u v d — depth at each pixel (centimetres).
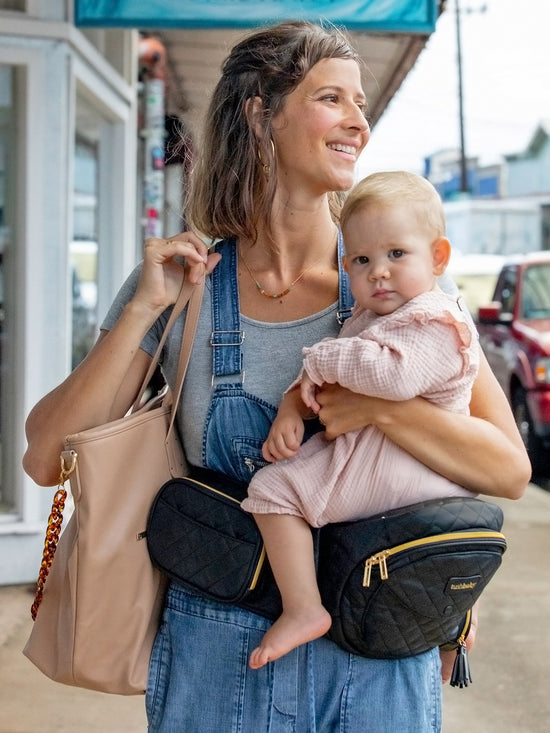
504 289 892
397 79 721
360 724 160
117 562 162
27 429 176
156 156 650
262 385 167
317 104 167
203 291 171
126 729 317
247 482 168
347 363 151
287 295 172
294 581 155
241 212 174
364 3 420
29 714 325
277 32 173
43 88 436
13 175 445
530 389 763
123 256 595
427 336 151
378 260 158
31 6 430
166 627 168
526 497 725
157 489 168
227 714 161
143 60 642
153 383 195
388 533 147
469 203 2730
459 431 153
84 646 161
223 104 177
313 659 161
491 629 431
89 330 570
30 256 438
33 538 441
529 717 343
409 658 162
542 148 4153
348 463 156
